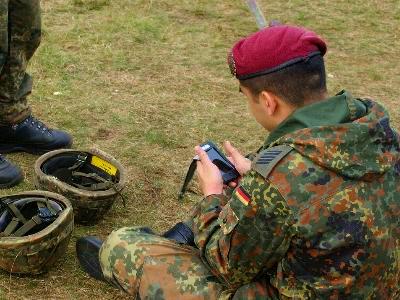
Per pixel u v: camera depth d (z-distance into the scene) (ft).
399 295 6.35
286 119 5.90
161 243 7.02
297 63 5.76
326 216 5.56
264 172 5.65
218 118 13.47
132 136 12.39
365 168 5.57
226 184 7.34
